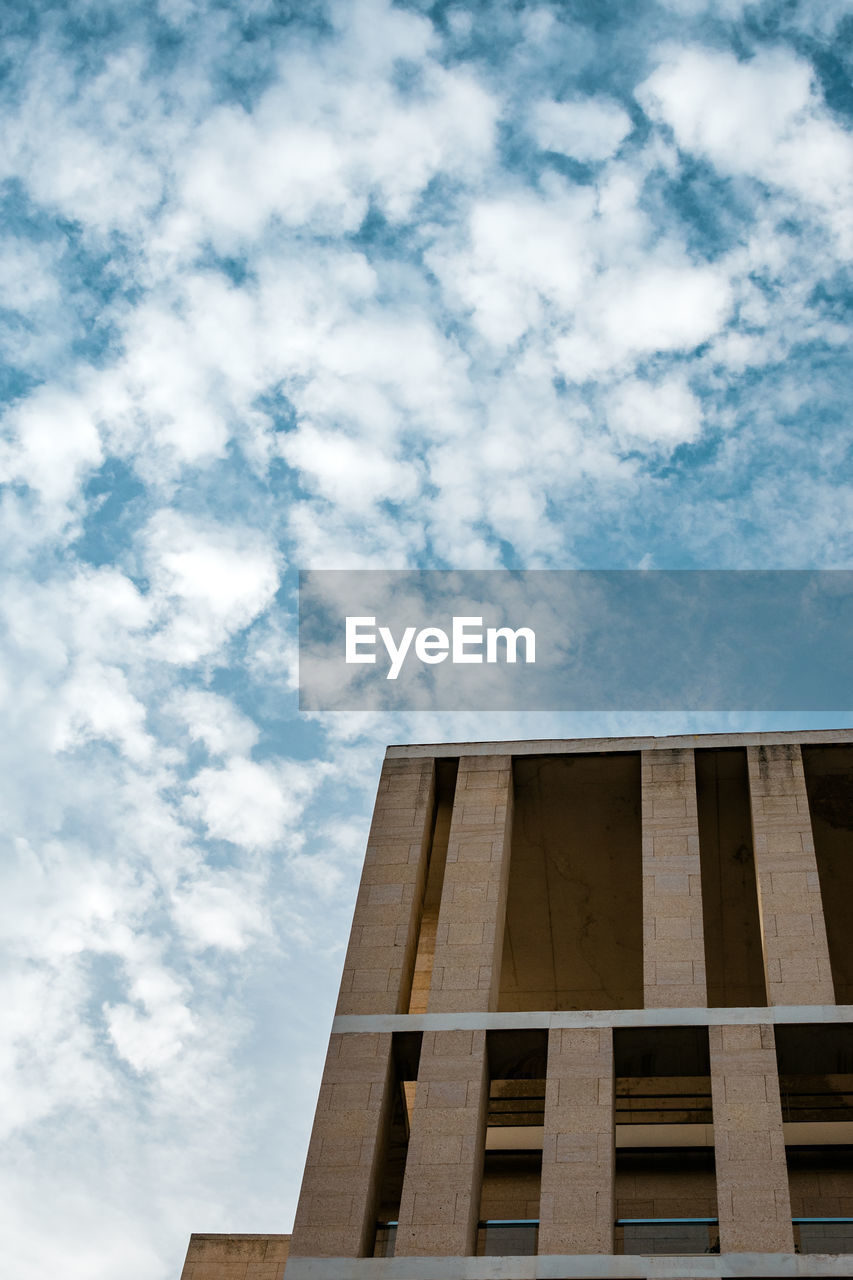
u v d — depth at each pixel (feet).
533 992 110.83
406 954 85.61
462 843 91.66
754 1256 67.26
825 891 102.63
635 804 98.32
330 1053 79.61
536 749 98.58
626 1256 68.39
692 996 79.82
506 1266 68.49
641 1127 92.58
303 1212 71.97
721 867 100.17
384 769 98.89
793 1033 77.41
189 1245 92.02
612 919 104.88
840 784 95.55
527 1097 95.91
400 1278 68.49
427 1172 73.05
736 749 95.66
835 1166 88.63
